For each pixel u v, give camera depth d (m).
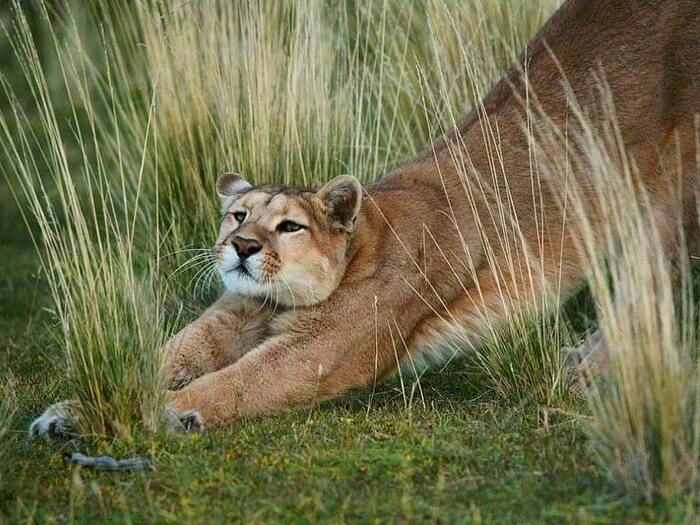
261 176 12.34
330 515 7.08
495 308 10.32
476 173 10.09
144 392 8.78
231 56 12.65
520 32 12.80
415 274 10.05
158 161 12.86
